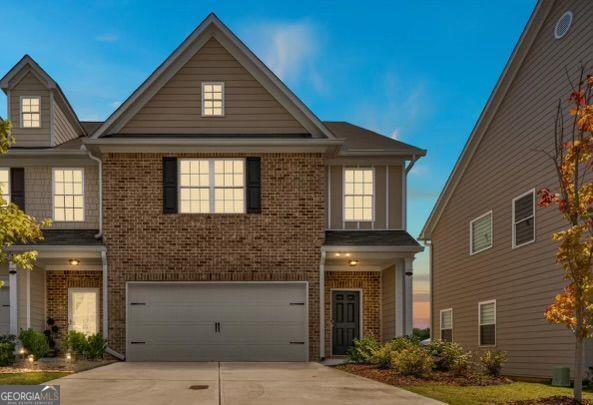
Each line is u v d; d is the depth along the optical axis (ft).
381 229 59.93
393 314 56.54
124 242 52.65
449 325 74.18
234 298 53.16
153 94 54.95
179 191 53.47
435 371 43.29
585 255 30.78
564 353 45.47
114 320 52.03
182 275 52.54
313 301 52.95
